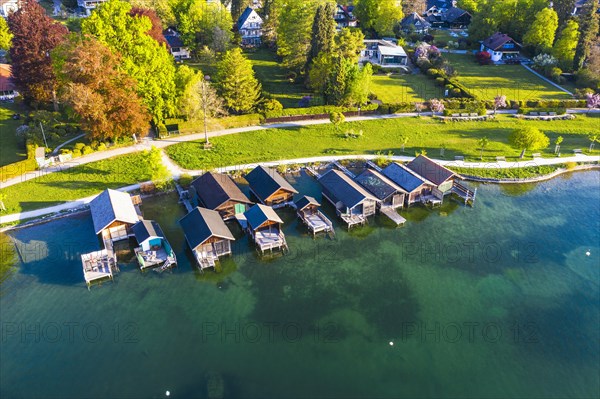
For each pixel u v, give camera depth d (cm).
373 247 6072
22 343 4584
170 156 7912
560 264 5778
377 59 12794
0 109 9381
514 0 14050
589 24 11200
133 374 4306
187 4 13062
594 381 4331
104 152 7981
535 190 7350
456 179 7475
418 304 5175
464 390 4222
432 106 9638
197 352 4534
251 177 7112
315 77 10069
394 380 4300
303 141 8594
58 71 7850
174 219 6506
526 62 12838
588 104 9775
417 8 16300
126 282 5378
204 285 5372
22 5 9081
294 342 4666
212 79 11006
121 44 8081
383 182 6850
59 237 6078
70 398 4088
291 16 11488
